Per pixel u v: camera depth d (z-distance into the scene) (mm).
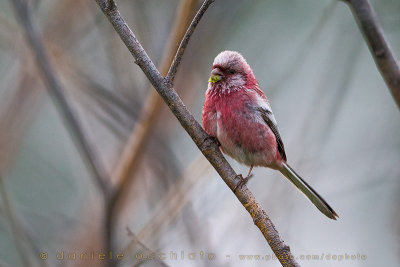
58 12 11352
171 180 11164
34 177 12820
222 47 12688
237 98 8922
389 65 4469
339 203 12609
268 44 13539
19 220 9758
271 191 10531
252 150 8992
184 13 9188
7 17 11781
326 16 11680
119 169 9586
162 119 11398
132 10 11695
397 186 12484
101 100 11828
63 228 10969
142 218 10953
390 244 12039
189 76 11469
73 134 10039
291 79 13156
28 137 12992
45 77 10000
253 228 9859
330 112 11117
